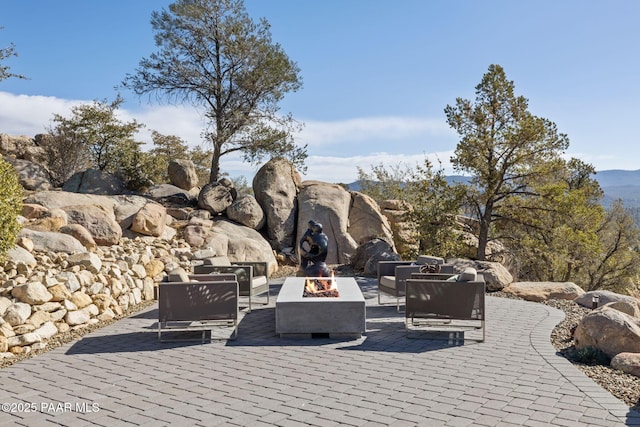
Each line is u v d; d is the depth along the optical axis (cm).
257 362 684
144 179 2144
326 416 500
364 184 3381
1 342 699
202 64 2094
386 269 1123
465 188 1788
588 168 2808
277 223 1867
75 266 978
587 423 481
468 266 1321
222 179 2012
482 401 538
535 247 1853
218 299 809
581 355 689
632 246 2862
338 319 815
